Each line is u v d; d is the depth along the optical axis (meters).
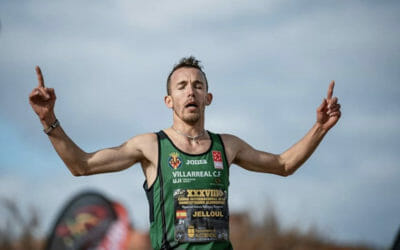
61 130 8.25
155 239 8.19
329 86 9.22
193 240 8.00
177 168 8.28
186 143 8.55
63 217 7.54
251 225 34.81
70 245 7.47
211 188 8.25
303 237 34.44
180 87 8.78
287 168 9.28
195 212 8.10
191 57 9.15
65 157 8.16
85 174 8.35
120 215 7.62
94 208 7.55
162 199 8.18
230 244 8.27
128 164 8.51
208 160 8.43
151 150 8.46
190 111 8.62
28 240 22.34
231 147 8.83
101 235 7.52
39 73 8.17
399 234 7.39
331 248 34.22
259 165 9.14
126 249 7.59
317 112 9.21
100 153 8.35
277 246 33.72
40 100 8.15
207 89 9.11
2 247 22.11
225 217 8.24
